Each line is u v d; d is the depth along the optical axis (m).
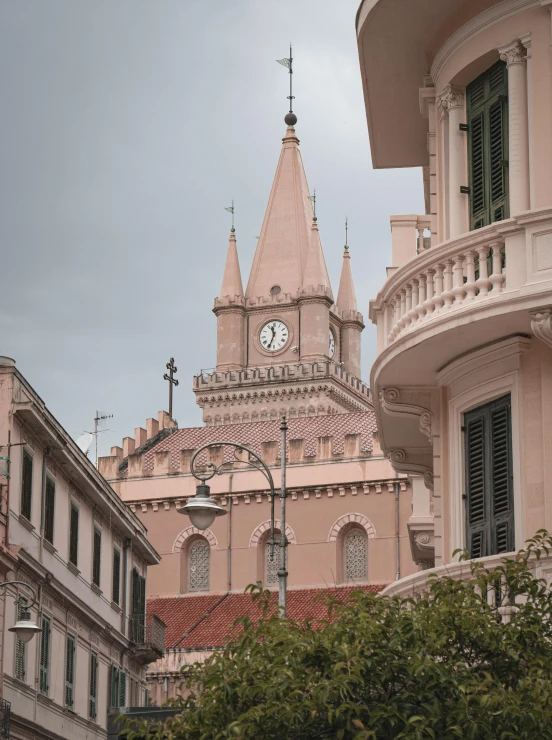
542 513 23.62
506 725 17.48
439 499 26.19
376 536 87.81
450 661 18.41
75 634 53.41
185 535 92.25
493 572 20.08
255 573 90.31
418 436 29.92
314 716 17.73
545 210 23.14
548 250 23.16
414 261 24.97
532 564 22.70
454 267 24.41
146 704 67.81
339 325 177.62
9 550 44.78
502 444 24.64
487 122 26.22
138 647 64.00
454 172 26.62
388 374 26.30
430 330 24.30
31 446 48.19
